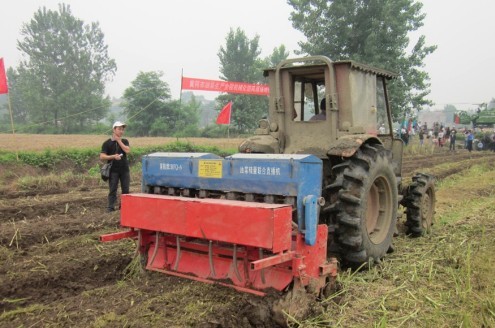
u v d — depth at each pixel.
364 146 5.01
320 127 5.26
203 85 17.28
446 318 3.93
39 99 51.81
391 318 3.92
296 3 21.94
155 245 4.71
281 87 5.44
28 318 3.81
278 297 3.79
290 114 5.46
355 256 4.80
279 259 3.58
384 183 5.29
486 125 40.78
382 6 20.78
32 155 14.81
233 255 4.05
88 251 5.77
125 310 3.82
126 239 6.34
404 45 21.34
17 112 67.69
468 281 4.50
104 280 5.06
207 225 3.86
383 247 5.22
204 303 3.88
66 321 3.69
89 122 55.81
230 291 4.09
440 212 8.49
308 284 3.94
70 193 10.69
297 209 3.91
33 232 6.66
